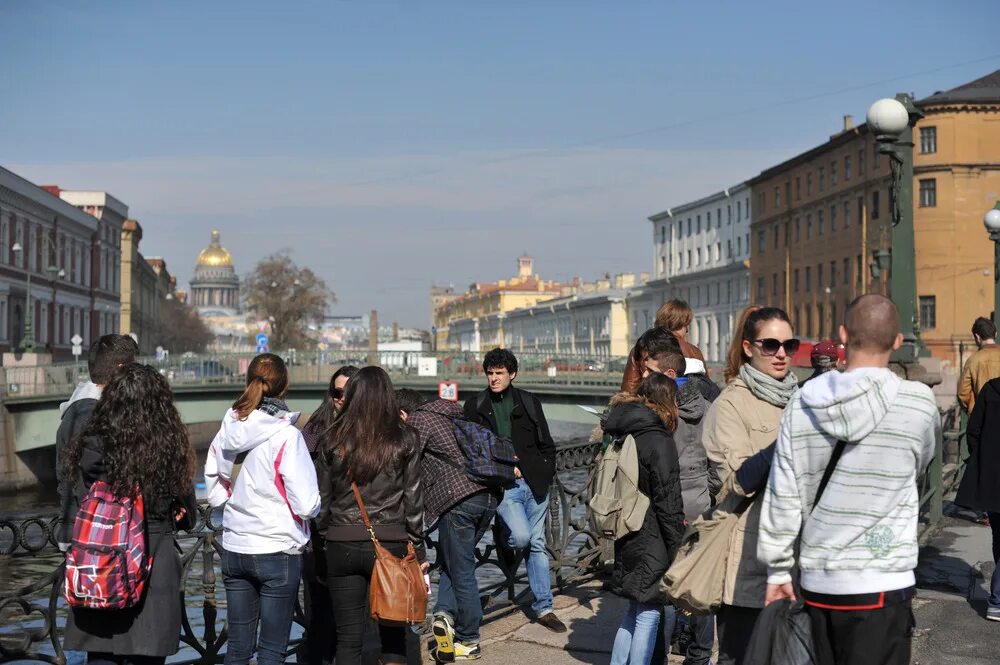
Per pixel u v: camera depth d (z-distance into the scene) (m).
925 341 72.25
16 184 80.31
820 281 88.12
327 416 7.60
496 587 9.45
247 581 6.52
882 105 11.45
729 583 5.47
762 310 5.93
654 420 6.51
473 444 7.83
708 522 5.58
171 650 6.00
